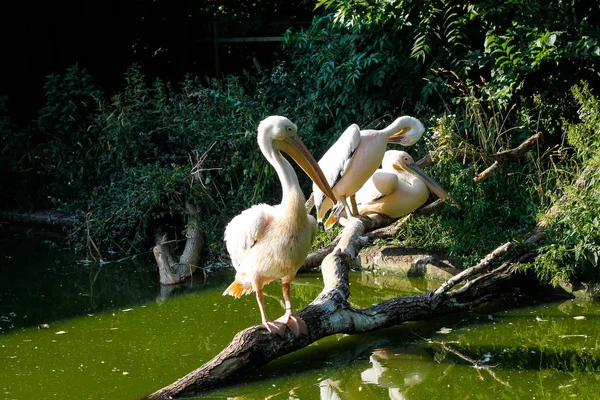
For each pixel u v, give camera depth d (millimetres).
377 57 9609
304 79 10492
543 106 8672
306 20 12516
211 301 7078
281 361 5609
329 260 6383
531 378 5238
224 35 12555
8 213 10656
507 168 7875
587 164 6809
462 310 6508
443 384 5195
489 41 8477
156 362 5609
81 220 9250
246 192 8914
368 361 5594
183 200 9047
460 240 7395
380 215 7617
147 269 8242
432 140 8766
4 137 10836
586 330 6066
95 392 5098
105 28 12578
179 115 9820
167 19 12727
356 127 7031
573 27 8383
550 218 6777
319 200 7160
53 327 6406
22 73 12289
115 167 9805
